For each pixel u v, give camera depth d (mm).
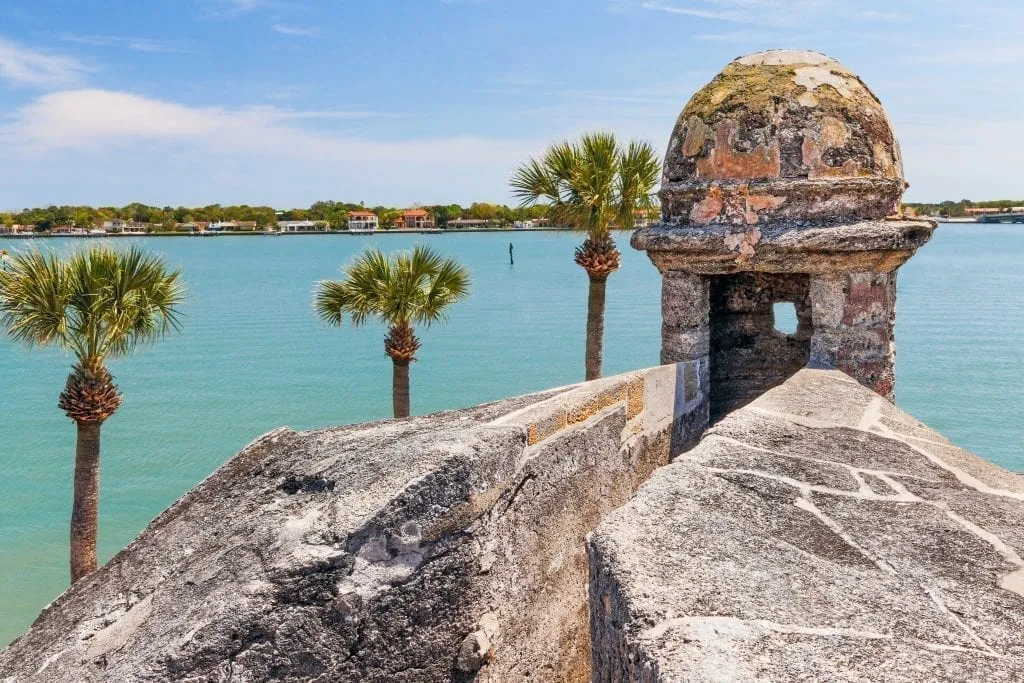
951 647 1795
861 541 2352
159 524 2613
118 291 10867
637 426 4156
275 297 62875
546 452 3119
